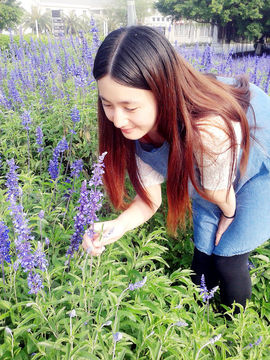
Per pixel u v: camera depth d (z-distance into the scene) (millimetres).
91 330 2066
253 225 2467
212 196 2193
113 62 1661
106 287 2320
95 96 4523
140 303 2195
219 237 2611
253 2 30000
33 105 5094
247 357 2396
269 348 2355
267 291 3133
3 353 1879
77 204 3414
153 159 2396
